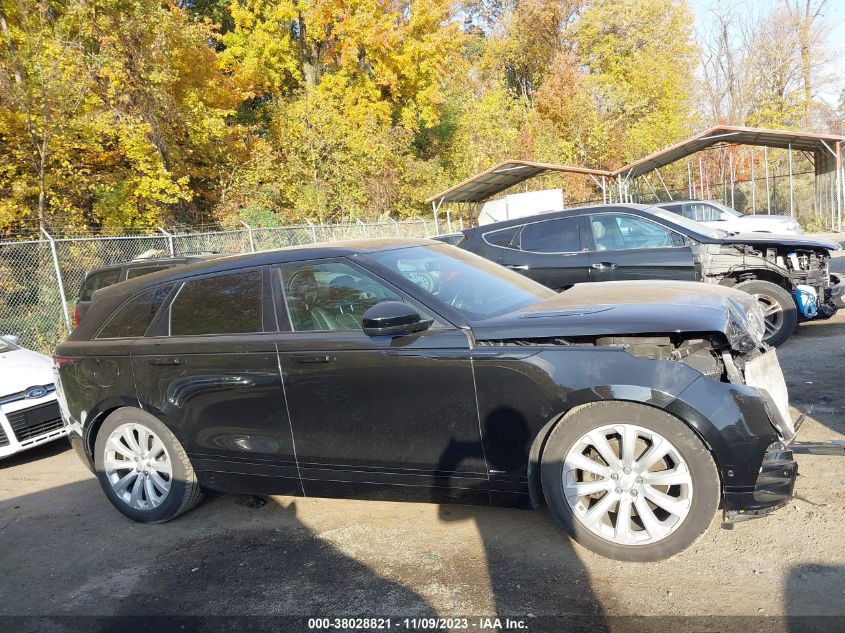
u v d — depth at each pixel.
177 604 3.12
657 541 2.94
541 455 3.17
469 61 45.44
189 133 21.23
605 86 37.09
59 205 15.63
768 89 40.97
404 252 3.95
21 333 10.79
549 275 7.76
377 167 29.19
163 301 4.18
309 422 3.58
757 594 2.67
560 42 44.00
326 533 3.75
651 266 7.28
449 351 3.23
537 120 38.53
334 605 2.95
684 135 39.94
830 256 7.25
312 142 26.77
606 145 36.16
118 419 4.22
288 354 3.58
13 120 14.51
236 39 28.52
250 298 3.85
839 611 2.49
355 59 30.70
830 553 2.90
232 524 4.04
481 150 35.44
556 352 3.04
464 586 2.98
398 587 3.04
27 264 11.15
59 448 6.42
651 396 2.83
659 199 35.66
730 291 3.67
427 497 3.44
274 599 3.07
